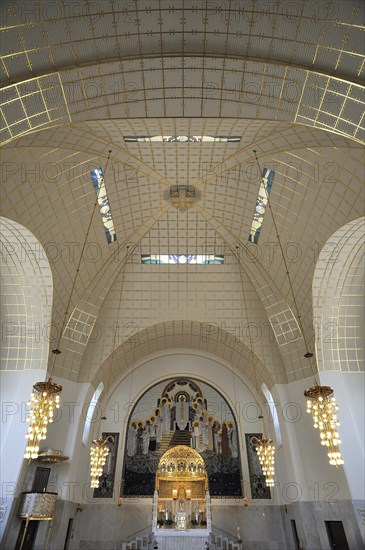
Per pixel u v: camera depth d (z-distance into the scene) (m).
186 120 11.61
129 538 17.05
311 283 15.20
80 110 8.90
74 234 14.85
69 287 16.08
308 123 9.00
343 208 12.27
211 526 17.36
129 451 19.36
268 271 17.33
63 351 16.88
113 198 15.12
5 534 12.58
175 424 20.17
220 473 18.91
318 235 13.93
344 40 7.34
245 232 16.77
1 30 7.11
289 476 16.05
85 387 17.38
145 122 11.73
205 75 8.52
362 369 15.31
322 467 15.06
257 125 11.70
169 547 15.68
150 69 8.37
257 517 17.66
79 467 17.28
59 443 15.88
